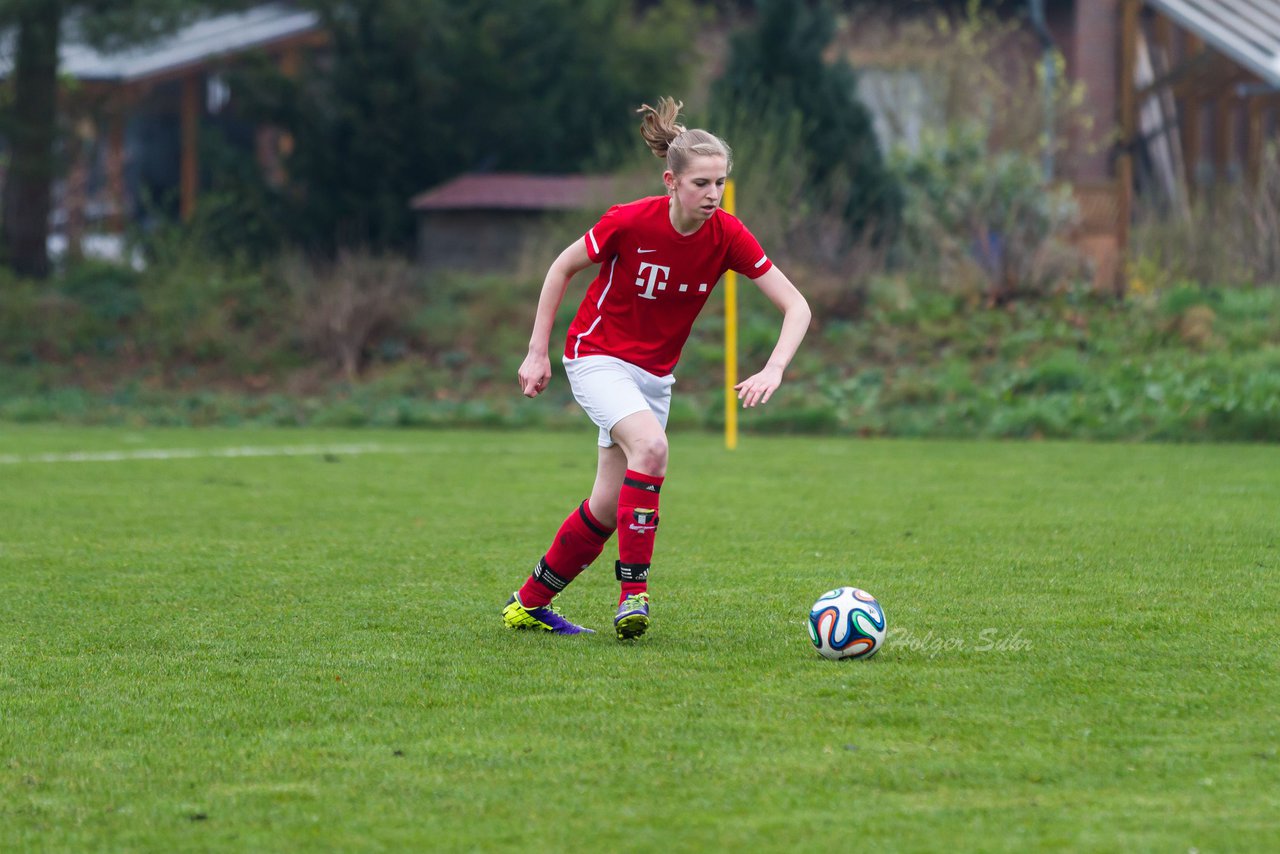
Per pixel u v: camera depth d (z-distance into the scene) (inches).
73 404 2541.8
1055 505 1253.7
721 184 660.7
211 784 474.0
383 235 3078.2
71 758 504.1
